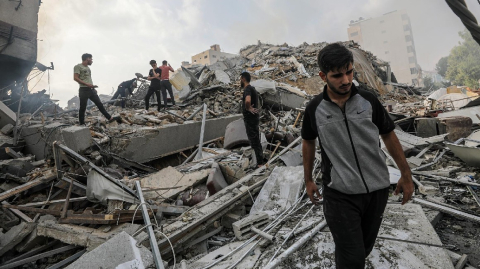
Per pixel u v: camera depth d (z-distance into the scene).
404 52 61.38
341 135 1.64
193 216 3.48
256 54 26.12
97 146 5.62
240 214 3.99
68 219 3.59
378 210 1.73
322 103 1.69
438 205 3.29
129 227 3.33
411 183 1.74
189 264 2.77
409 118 8.07
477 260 2.37
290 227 3.10
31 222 3.66
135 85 12.12
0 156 5.95
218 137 8.85
